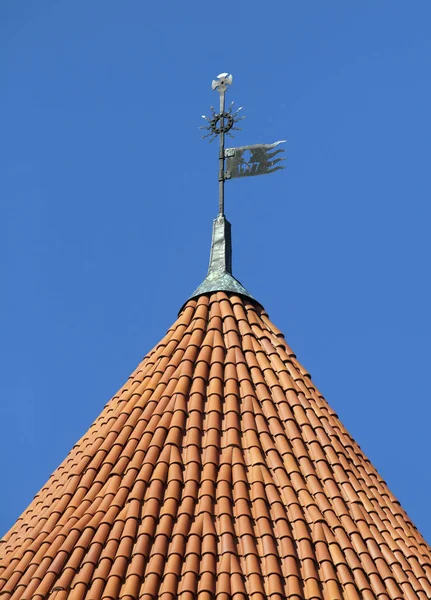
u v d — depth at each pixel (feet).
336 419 156.66
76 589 126.62
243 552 130.11
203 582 125.80
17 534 144.46
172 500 135.33
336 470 145.28
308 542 132.77
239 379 152.66
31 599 127.24
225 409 148.05
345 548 134.10
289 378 156.04
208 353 156.35
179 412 147.02
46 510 142.41
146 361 161.27
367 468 153.17
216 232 174.50
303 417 150.41
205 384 151.84
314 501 138.72
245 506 135.03
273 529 133.69
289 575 128.67
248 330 161.27
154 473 139.03
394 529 143.13
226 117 180.65
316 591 127.34
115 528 133.08
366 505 142.92
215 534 131.54
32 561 132.98
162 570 127.75
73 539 133.28
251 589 125.90
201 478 138.31
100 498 138.62
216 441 143.23
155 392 152.25
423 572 137.90
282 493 138.31
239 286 169.37
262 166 177.17
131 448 144.46
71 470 145.89
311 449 146.51
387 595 131.13
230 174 177.88
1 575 132.57
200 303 165.99
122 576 127.65
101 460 144.97
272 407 149.79
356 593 129.39
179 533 131.23
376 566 134.51
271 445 144.05
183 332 162.30
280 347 161.58
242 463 140.67
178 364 156.25
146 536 131.23
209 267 172.04
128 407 151.84
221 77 182.91
